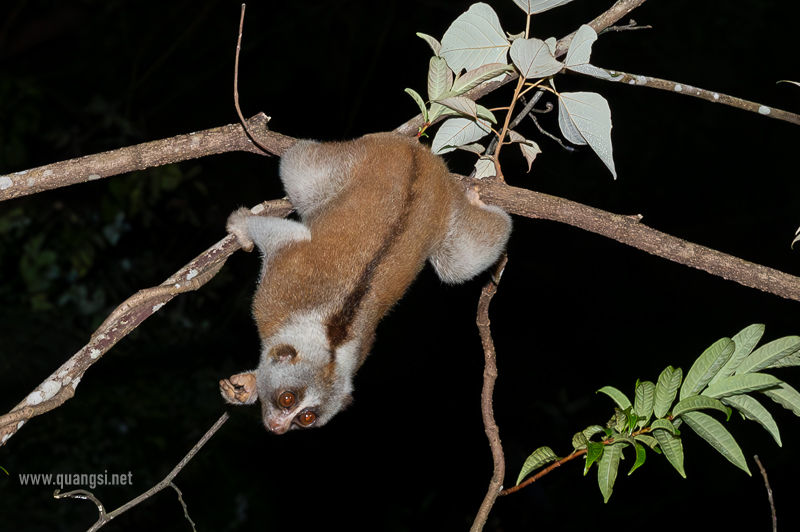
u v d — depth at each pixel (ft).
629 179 32.71
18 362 32.27
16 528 26.40
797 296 12.54
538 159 31.73
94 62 37.42
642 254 32.01
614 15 15.29
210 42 38.50
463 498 28.63
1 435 10.46
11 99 35.17
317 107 38.29
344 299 13.20
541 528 27.35
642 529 26.89
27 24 37.11
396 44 38.65
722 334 29.89
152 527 27.61
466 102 12.74
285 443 29.81
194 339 34.12
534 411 30.27
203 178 35.96
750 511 26.55
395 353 31.96
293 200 14.38
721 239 31.24
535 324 31.73
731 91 33.76
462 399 30.94
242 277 35.19
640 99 33.99
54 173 12.91
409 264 13.66
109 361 32.71
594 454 10.00
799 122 13.88
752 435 27.30
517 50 12.10
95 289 35.04
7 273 34.88
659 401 10.55
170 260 35.91
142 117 36.73
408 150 14.29
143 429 30.12
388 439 30.22
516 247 32.45
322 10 38.68
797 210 31.30
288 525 28.22
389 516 28.45
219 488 28.66
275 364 13.03
